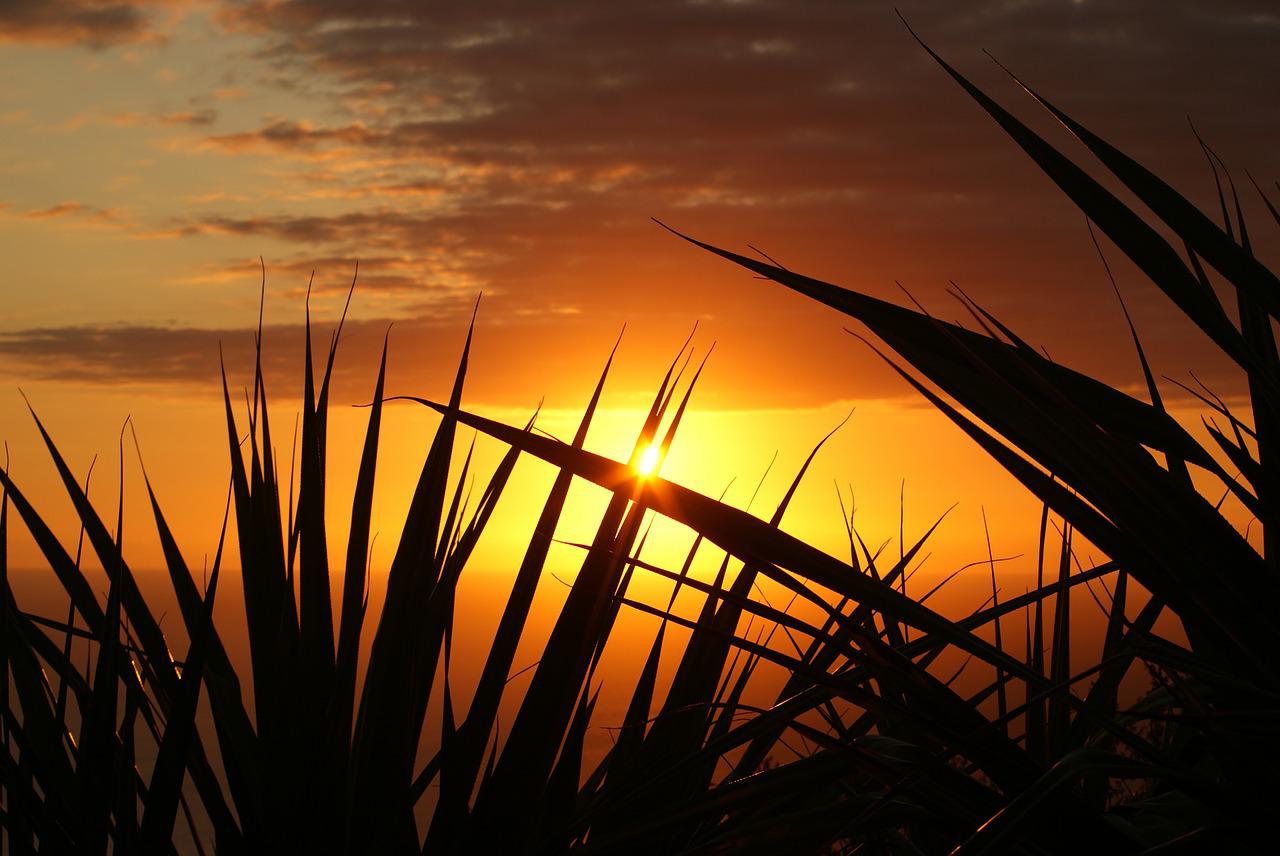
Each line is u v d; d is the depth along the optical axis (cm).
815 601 252
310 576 290
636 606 256
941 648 285
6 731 280
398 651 284
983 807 254
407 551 286
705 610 293
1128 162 248
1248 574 246
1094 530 253
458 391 289
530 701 283
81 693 288
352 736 291
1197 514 247
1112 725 246
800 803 280
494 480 295
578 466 255
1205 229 247
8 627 288
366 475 291
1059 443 251
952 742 251
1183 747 268
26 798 279
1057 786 240
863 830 262
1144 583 252
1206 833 242
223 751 286
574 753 286
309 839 283
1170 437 256
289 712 287
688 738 290
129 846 280
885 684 274
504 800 282
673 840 283
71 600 289
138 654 288
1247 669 252
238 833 286
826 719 267
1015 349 258
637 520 286
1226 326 247
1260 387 251
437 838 284
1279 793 247
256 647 290
